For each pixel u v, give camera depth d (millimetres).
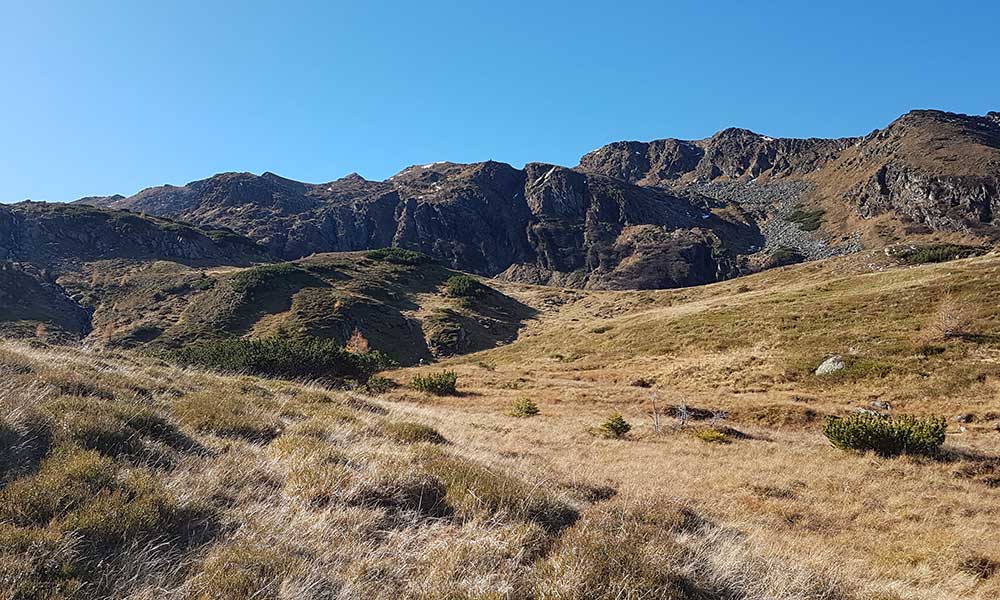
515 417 25828
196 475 6812
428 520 6930
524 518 6926
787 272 92188
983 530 10148
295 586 4488
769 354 39969
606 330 60906
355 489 7051
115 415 7727
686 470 14742
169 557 4840
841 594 6254
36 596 3855
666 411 28891
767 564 6602
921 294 43375
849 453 18016
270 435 10234
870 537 9828
